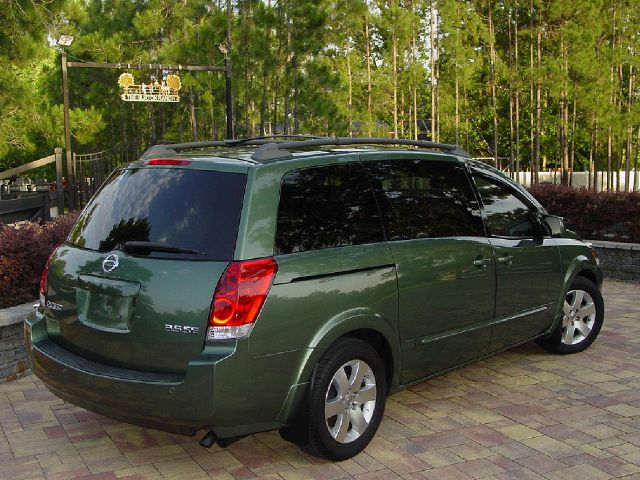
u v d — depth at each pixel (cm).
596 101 3644
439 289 491
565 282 627
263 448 460
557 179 4953
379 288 447
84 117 2598
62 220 804
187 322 381
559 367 625
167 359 388
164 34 2914
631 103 4062
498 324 552
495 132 4322
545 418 507
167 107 3328
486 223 548
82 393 410
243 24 2444
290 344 398
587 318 673
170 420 384
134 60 2916
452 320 507
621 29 3812
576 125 4247
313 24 2356
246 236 390
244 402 385
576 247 645
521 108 4962
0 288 630
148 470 428
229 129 2189
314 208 429
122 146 1870
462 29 4097
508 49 4622
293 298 398
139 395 385
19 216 998
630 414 515
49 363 427
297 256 408
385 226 468
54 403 543
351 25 2664
